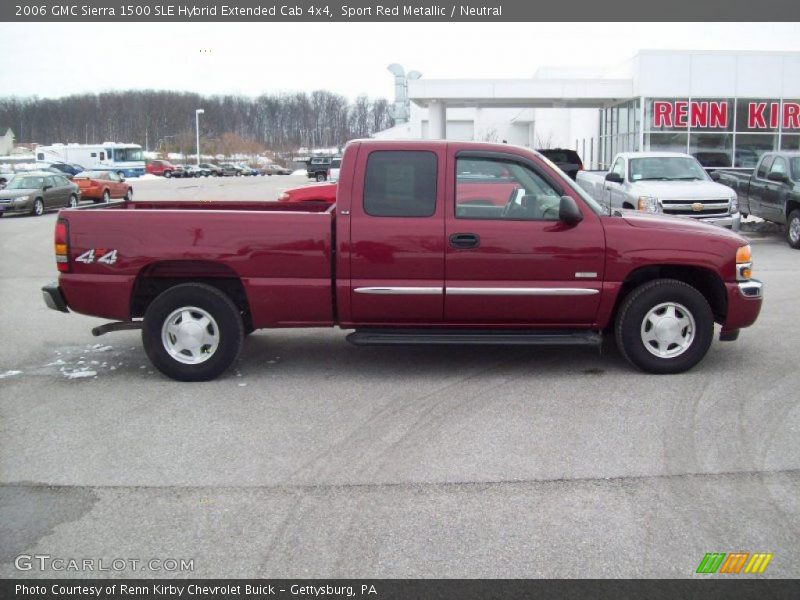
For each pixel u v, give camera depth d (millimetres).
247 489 4504
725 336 6848
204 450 5105
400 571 3623
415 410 5863
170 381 6688
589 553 3764
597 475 4648
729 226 14367
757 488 4461
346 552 3795
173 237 6438
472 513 4180
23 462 4918
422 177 6457
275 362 7285
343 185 6445
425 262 6406
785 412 5727
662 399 6059
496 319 6555
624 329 6641
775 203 16375
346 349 7773
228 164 89375
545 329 6688
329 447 5137
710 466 4766
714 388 6328
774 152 16938
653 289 6570
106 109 102062
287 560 3729
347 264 6422
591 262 6469
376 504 4297
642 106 27281
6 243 18359
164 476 4699
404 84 42156
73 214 6516
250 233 6441
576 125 39781
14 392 6398
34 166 54625
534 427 5465
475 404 5988
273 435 5367
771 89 27328
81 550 3846
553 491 4438
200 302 6520
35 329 8789
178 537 3961
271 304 6516
